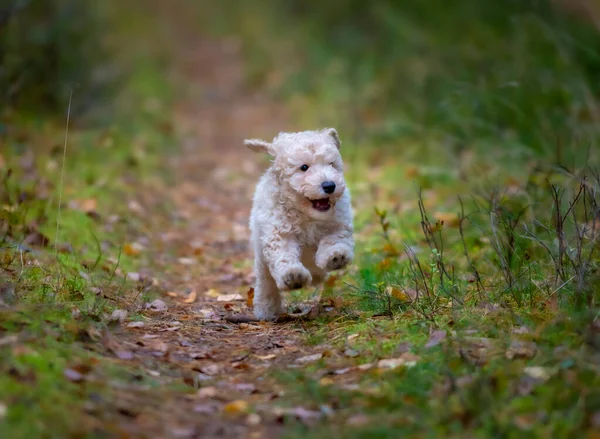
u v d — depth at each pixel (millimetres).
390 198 14266
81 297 8609
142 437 5469
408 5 25953
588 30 18062
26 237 10398
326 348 7586
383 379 6504
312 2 34094
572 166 11797
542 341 6777
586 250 8789
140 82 25844
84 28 23156
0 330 6621
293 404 6207
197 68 30953
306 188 7996
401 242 11414
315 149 8211
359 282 9836
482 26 21766
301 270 8117
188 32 35062
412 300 8516
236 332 8508
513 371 6160
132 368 6723
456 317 7617
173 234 13109
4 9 17625
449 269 9844
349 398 6172
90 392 5926
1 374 5742
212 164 18875
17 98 17500
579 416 5457
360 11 30641
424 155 17016
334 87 24703
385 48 25891
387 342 7320
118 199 14016
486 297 8234
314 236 8453
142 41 31766
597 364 6094
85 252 10875
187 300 10070
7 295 7672
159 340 7719
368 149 18438
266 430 5773
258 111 25234
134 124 20938
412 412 5777
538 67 17531
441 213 12719
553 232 8836
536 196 10859
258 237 8938
